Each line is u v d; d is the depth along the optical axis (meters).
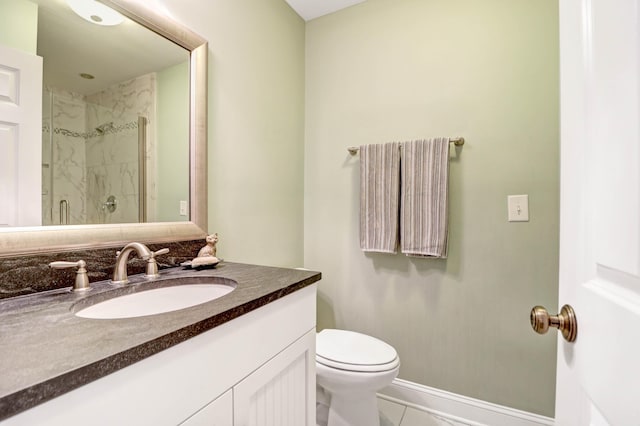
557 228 1.35
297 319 0.94
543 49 1.37
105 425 0.46
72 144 0.90
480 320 1.49
